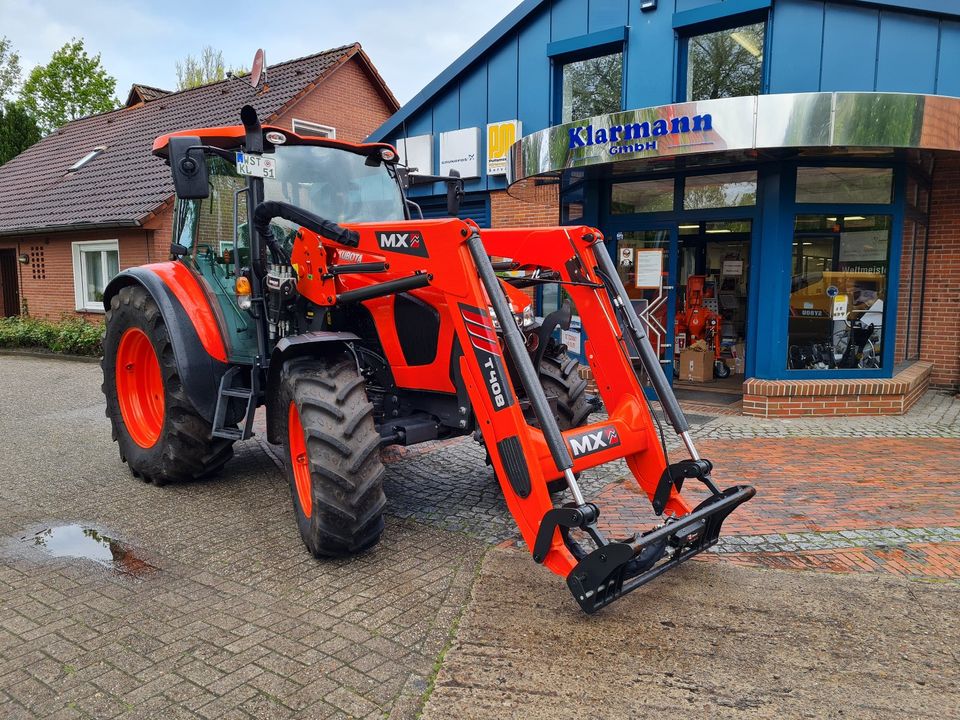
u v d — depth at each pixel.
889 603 3.44
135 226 13.77
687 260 10.52
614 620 3.28
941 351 9.24
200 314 4.99
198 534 4.41
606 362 3.83
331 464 3.67
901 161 7.64
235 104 17.25
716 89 8.34
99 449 6.59
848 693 2.73
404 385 4.45
